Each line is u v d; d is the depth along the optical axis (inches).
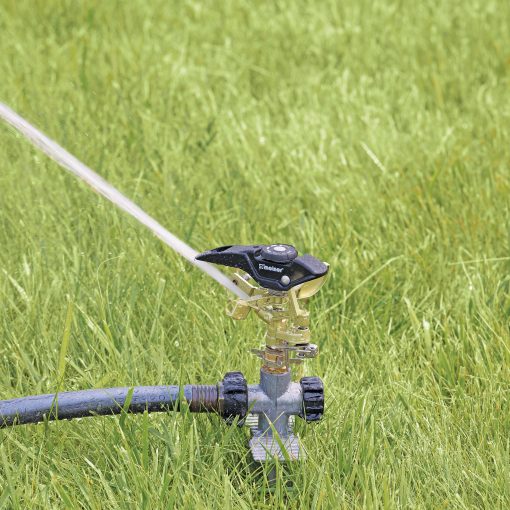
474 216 354.0
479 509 226.5
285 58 548.1
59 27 578.6
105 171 395.5
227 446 240.7
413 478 232.7
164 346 284.8
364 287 318.7
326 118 454.3
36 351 276.4
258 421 231.9
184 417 228.2
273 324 222.1
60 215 359.9
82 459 238.5
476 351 277.6
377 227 354.6
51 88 476.7
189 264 327.3
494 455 237.0
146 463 224.8
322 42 563.2
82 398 224.7
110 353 265.9
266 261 214.4
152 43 552.1
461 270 333.7
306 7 620.4
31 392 263.0
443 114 463.5
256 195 380.2
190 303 296.5
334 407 255.8
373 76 529.3
